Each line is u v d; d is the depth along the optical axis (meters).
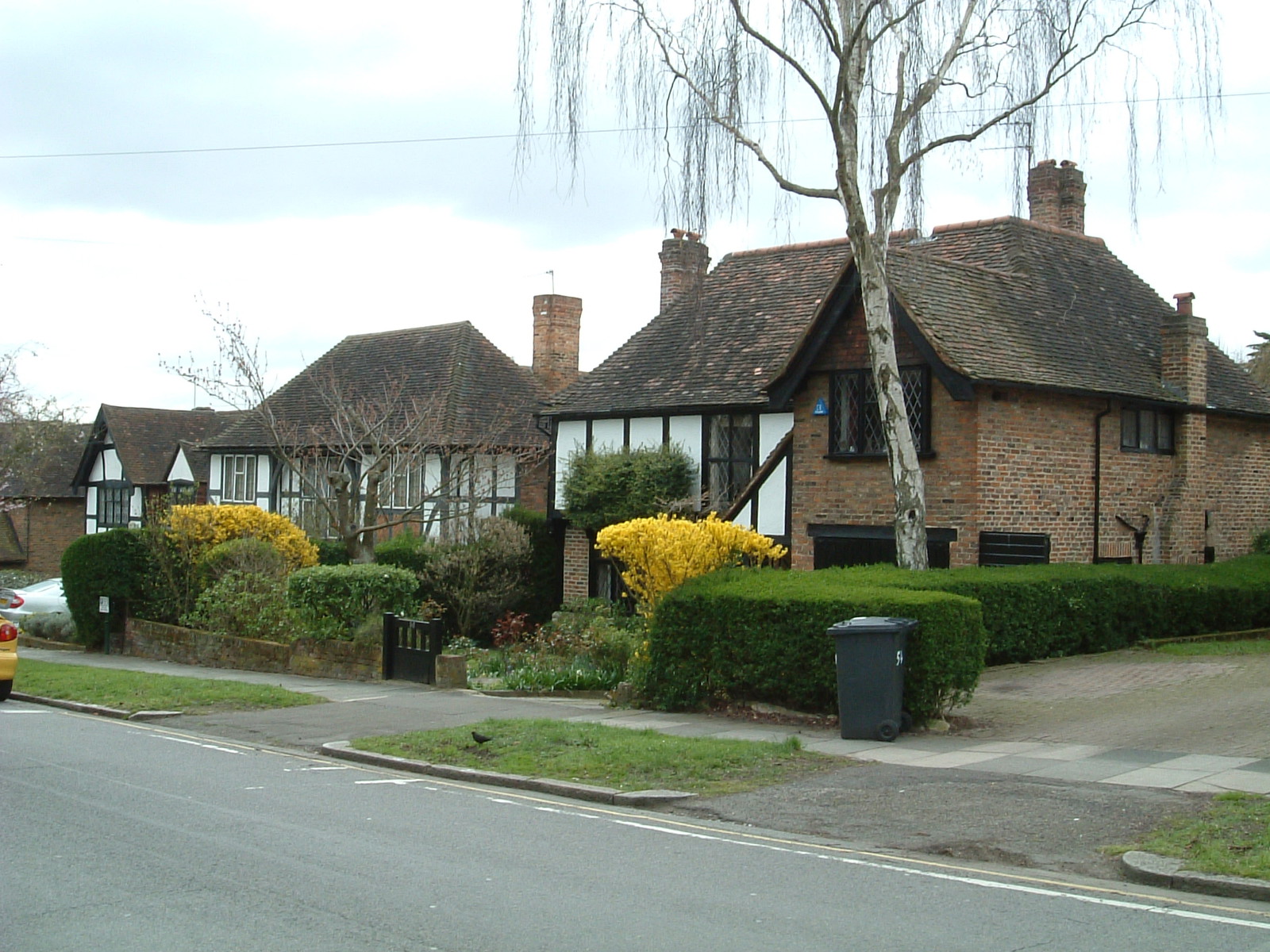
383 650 18.88
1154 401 21.56
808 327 20.75
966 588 15.70
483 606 26.47
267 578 22.80
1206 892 7.04
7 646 17.19
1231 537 24.06
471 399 34.91
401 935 6.24
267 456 38.25
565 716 14.24
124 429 46.44
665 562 15.63
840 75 15.41
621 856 7.98
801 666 13.25
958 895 7.02
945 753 11.31
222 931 6.30
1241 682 14.54
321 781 10.88
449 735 12.57
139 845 8.20
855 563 20.47
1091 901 6.89
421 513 31.28
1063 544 20.12
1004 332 20.28
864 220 16.22
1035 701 13.89
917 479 16.45
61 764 11.59
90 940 6.16
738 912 6.68
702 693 14.32
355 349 40.19
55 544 49.62
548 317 37.00
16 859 7.79
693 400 25.73
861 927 6.39
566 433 28.58
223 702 15.87
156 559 24.83
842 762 10.88
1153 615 18.69
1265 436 25.16
